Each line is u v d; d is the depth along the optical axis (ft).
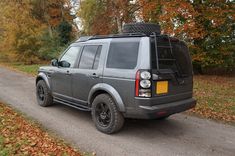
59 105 28.22
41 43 79.92
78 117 23.99
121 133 20.04
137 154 16.48
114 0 68.54
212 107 27.48
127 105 18.11
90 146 17.57
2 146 16.02
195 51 52.90
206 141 18.71
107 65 19.71
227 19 50.98
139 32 19.70
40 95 27.91
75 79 22.45
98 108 20.29
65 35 88.53
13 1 79.05
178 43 19.79
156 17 50.85
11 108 26.48
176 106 18.71
